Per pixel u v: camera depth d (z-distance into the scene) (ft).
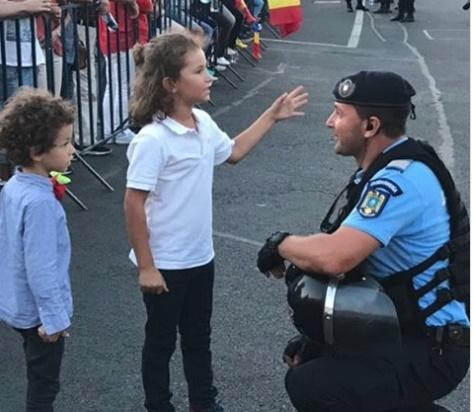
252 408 11.94
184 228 10.70
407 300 8.83
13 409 11.82
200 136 10.74
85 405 11.94
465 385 12.42
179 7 31.27
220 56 36.52
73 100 22.93
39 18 20.01
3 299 10.15
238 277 16.34
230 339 13.87
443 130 28.45
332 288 8.63
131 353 13.37
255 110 31.42
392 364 8.84
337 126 9.04
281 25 29.07
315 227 19.39
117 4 24.04
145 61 10.53
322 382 8.98
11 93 19.51
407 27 60.39
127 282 15.99
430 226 8.73
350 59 44.45
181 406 11.95
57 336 9.97
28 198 9.82
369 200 8.61
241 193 21.56
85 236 18.25
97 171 22.65
